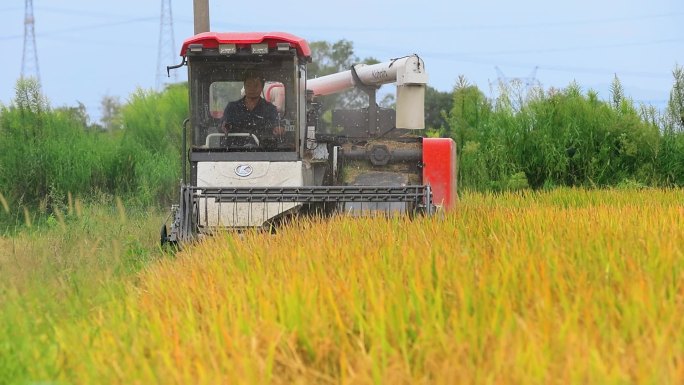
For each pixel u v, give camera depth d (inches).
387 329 674.2
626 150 2822.3
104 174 2549.2
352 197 1414.9
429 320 675.4
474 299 716.0
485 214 1360.7
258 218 1473.9
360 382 569.0
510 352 581.3
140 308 858.1
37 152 2438.5
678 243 987.9
